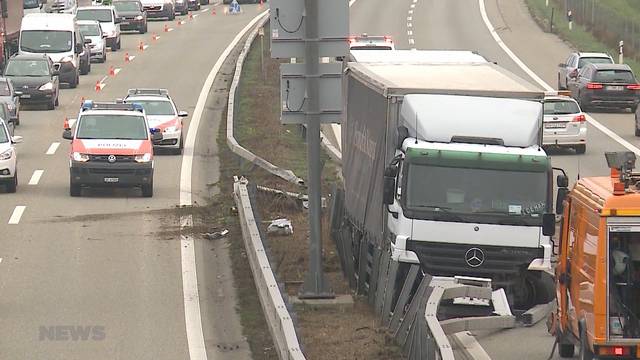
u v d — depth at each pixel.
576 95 120.94
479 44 163.50
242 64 134.38
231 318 47.47
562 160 89.69
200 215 68.88
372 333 44.50
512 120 48.03
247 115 109.62
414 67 56.72
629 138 102.12
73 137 76.19
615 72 118.25
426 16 191.50
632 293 35.84
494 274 47.00
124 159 74.38
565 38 170.00
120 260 57.50
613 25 167.88
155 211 70.12
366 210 52.06
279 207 69.50
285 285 53.25
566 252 40.38
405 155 47.19
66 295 50.88
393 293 46.59
